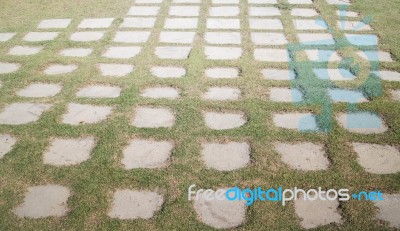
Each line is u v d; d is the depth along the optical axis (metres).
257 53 4.52
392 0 6.12
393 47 4.60
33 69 4.20
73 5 6.07
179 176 2.74
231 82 3.92
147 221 2.39
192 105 3.54
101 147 3.02
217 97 3.67
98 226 2.36
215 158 2.90
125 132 3.20
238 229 2.34
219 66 4.24
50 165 2.85
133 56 4.47
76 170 2.80
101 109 3.51
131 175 2.75
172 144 3.06
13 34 5.06
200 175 2.74
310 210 2.47
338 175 2.73
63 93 3.77
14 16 5.64
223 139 3.10
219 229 2.34
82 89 3.83
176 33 5.07
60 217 2.43
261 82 3.90
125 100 3.64
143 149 3.01
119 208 2.49
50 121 3.34
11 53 4.55
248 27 5.24
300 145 3.03
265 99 3.62
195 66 4.23
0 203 2.54
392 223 2.38
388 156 2.90
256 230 2.33
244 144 3.05
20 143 3.08
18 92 3.78
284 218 2.41
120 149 3.00
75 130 3.23
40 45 4.77
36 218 2.43
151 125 3.29
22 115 3.43
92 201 2.54
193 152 2.96
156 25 5.31
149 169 2.80
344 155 2.91
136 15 5.68
